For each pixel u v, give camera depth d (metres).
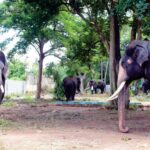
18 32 29.28
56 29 29.66
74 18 29.22
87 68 34.47
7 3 28.39
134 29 21.09
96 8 21.89
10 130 12.23
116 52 21.02
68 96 31.84
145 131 12.53
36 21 22.69
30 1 21.25
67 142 10.19
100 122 14.84
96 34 25.08
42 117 16.47
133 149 9.51
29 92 49.06
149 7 14.16
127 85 12.52
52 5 21.50
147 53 11.90
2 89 13.84
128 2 14.41
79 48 25.61
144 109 21.31
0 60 14.59
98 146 9.81
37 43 30.86
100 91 60.50
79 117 16.59
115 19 20.92
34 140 10.36
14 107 22.22
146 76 12.07
